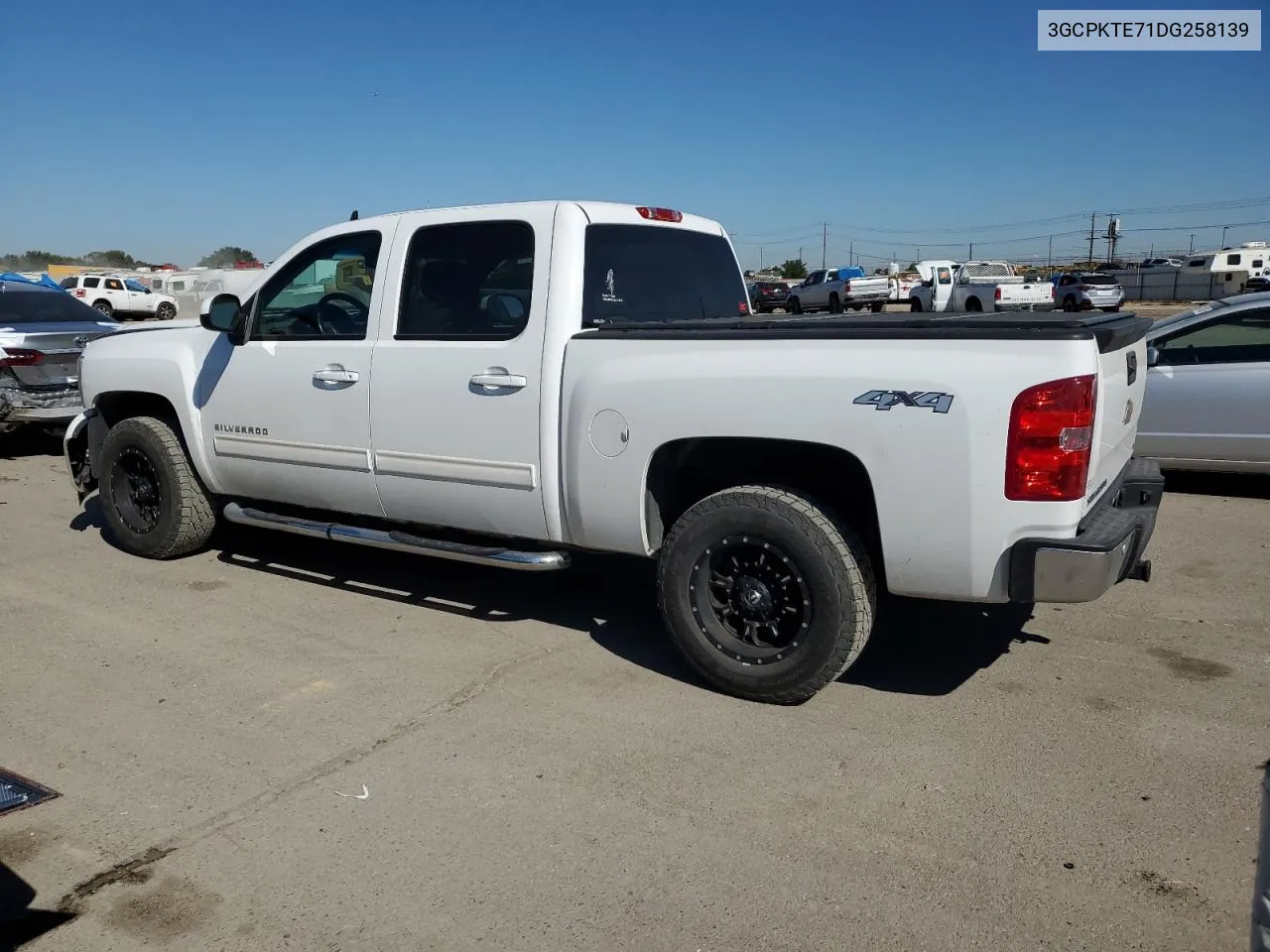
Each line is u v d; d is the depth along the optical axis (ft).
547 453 15.17
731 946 9.34
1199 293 173.17
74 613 18.40
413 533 18.06
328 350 17.49
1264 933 6.59
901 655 16.05
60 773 12.64
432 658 16.12
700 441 14.20
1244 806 11.49
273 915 9.91
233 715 14.19
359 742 13.37
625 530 14.71
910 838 10.98
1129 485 14.58
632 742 13.25
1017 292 114.11
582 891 10.19
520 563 15.74
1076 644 16.44
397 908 9.98
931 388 12.33
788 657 13.71
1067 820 11.26
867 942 9.36
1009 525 12.21
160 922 9.83
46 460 34.71
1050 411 11.84
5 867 10.71
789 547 13.42
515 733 13.55
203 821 11.53
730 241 19.27
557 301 15.08
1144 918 9.62
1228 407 25.48
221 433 19.40
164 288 143.33
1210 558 20.93
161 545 21.04
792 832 11.12
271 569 20.97
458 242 16.25
